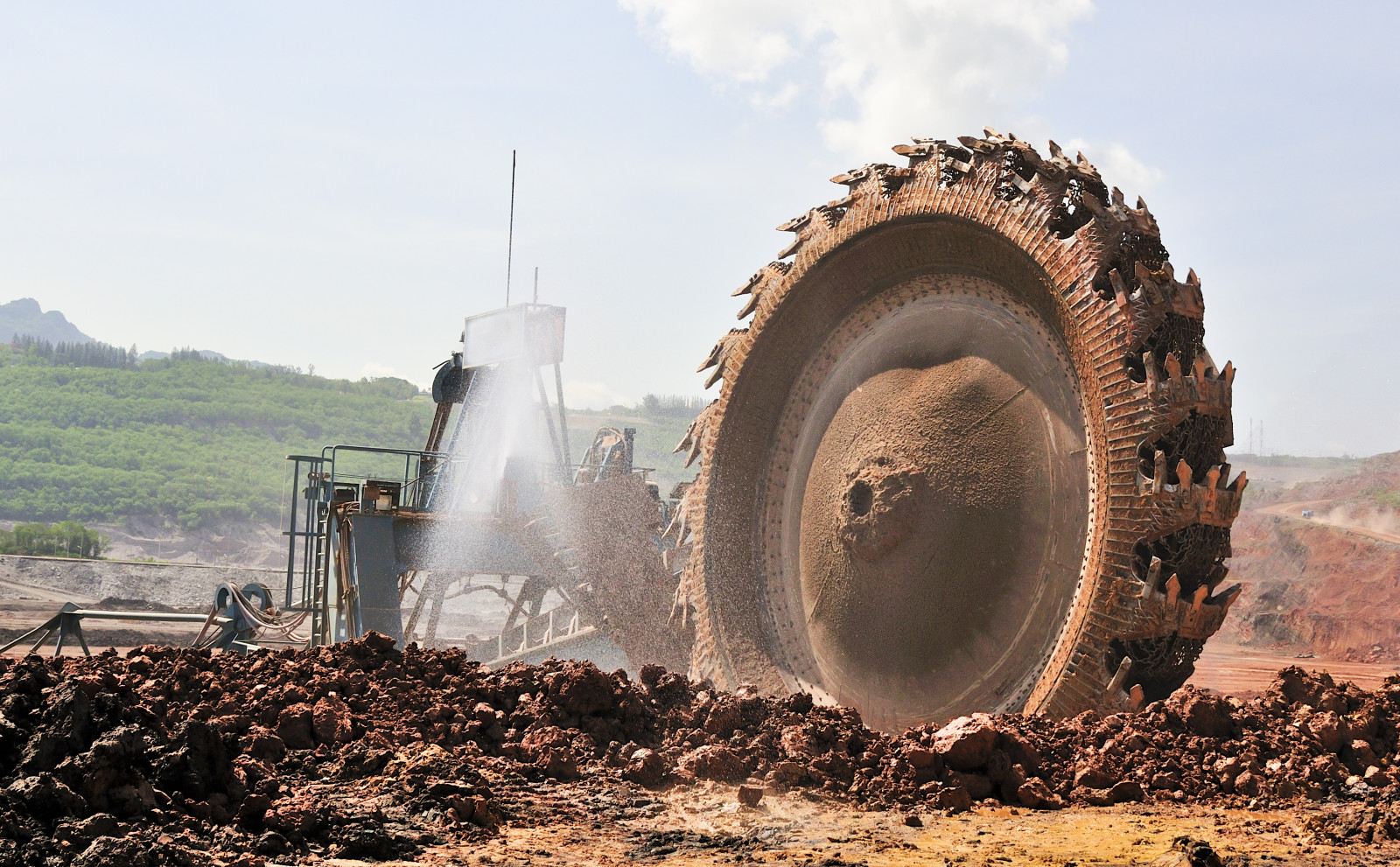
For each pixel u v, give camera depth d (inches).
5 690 282.2
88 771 243.1
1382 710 366.3
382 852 252.7
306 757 315.6
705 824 293.9
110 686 319.6
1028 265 453.7
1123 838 281.3
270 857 242.8
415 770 306.3
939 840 280.8
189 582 2760.8
